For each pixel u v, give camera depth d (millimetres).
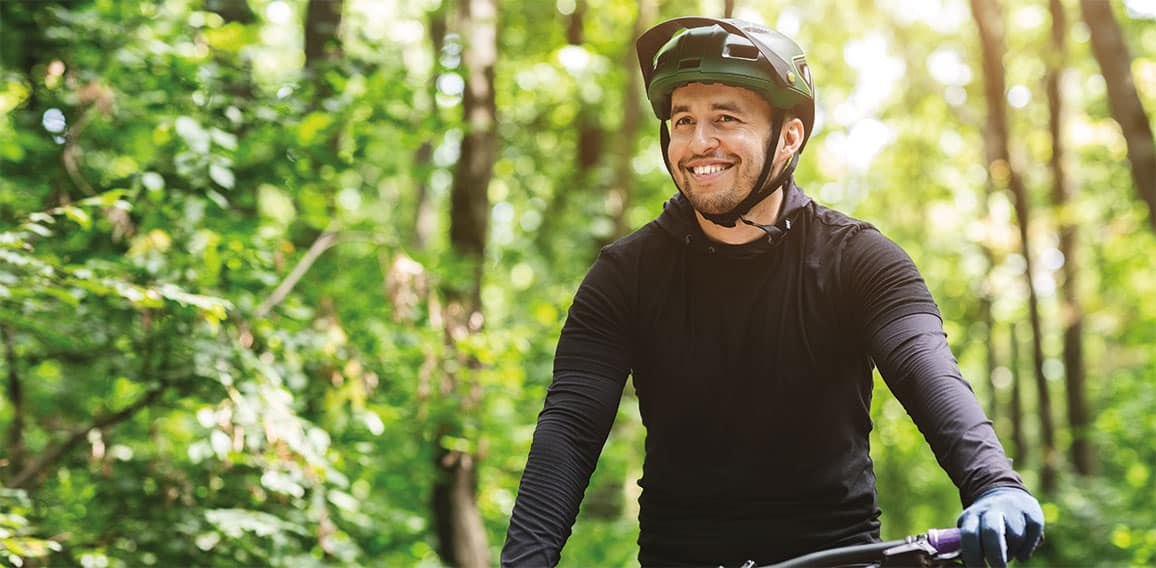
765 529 2109
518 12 12430
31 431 6008
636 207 14445
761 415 2109
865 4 15672
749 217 2100
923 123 18609
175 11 6441
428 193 13445
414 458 7293
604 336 2158
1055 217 16172
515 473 8516
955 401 1811
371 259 7000
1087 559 12469
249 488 5285
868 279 2047
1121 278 19547
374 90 5934
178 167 5082
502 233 15492
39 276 4457
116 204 4617
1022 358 25562
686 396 2135
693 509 2154
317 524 5426
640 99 13039
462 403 6367
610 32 12305
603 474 9945
